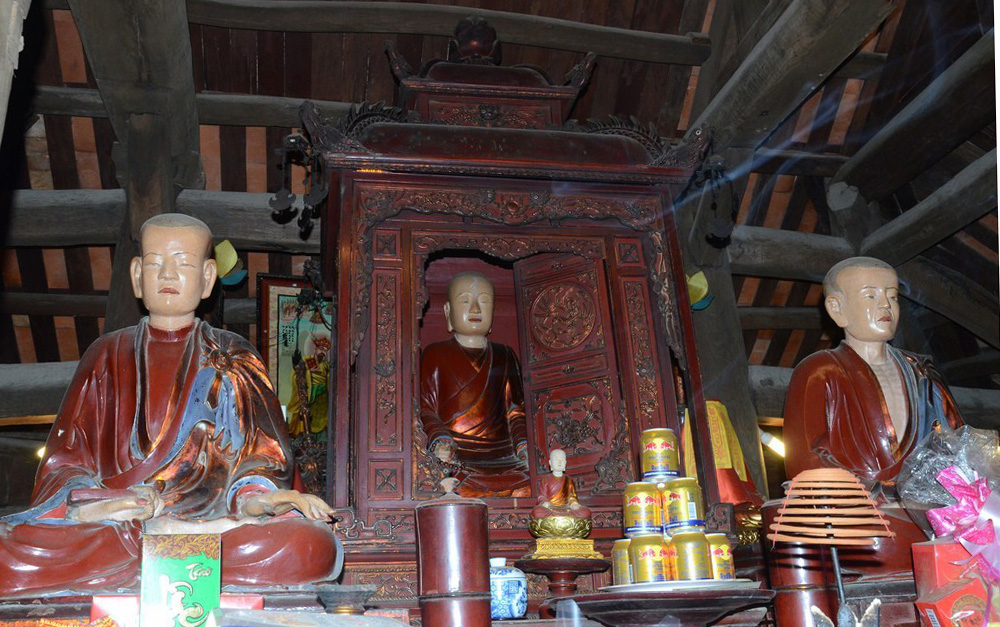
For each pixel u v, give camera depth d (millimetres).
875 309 4188
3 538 2861
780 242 7867
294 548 2914
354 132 4258
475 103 4531
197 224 3725
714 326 7277
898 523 3367
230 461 3379
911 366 4195
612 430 4070
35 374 7066
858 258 4367
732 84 6430
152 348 3537
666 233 4266
